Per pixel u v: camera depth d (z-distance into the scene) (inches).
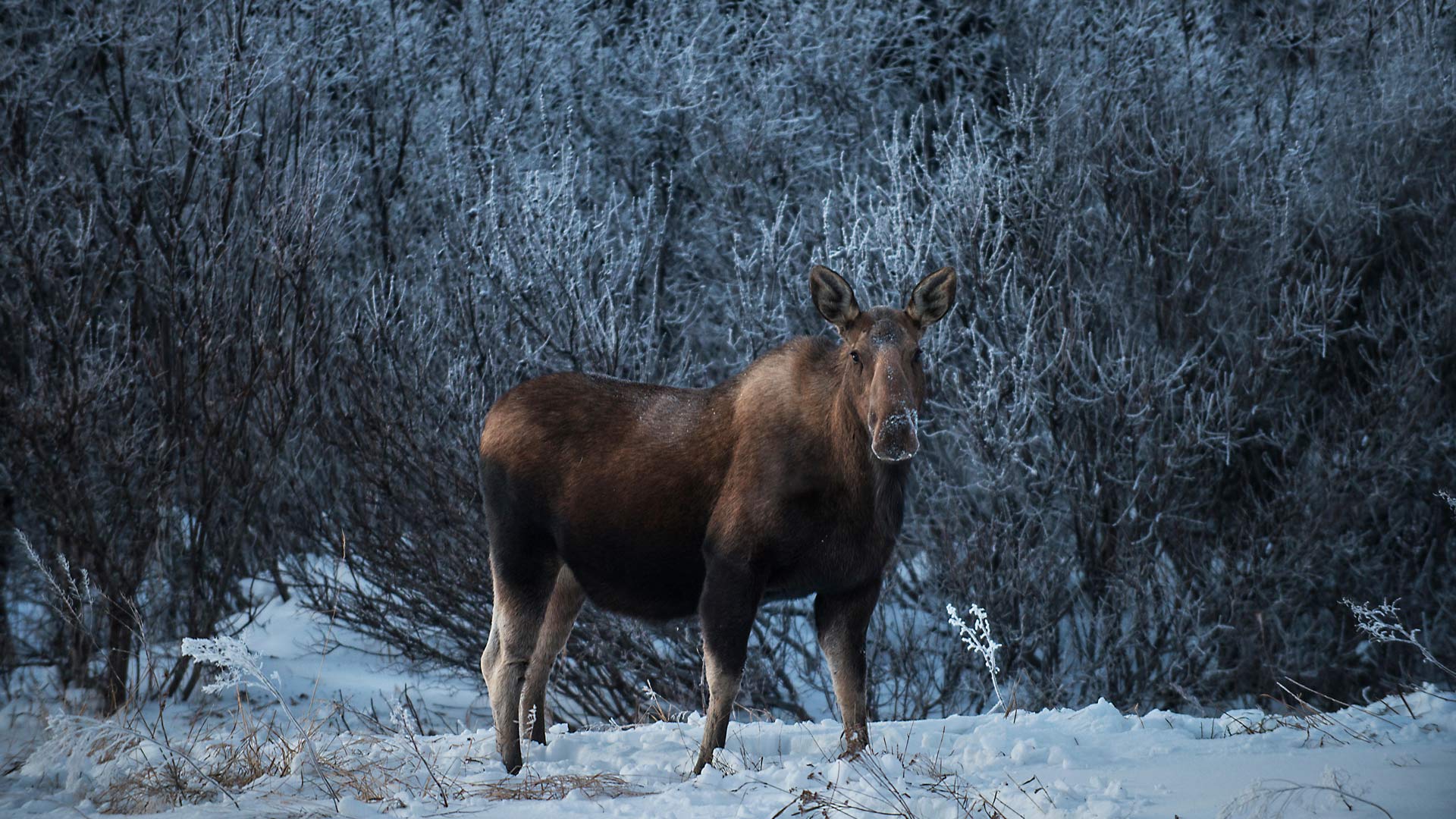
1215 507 1723.7
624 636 1346.0
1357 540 1674.5
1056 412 1544.0
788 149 1840.6
